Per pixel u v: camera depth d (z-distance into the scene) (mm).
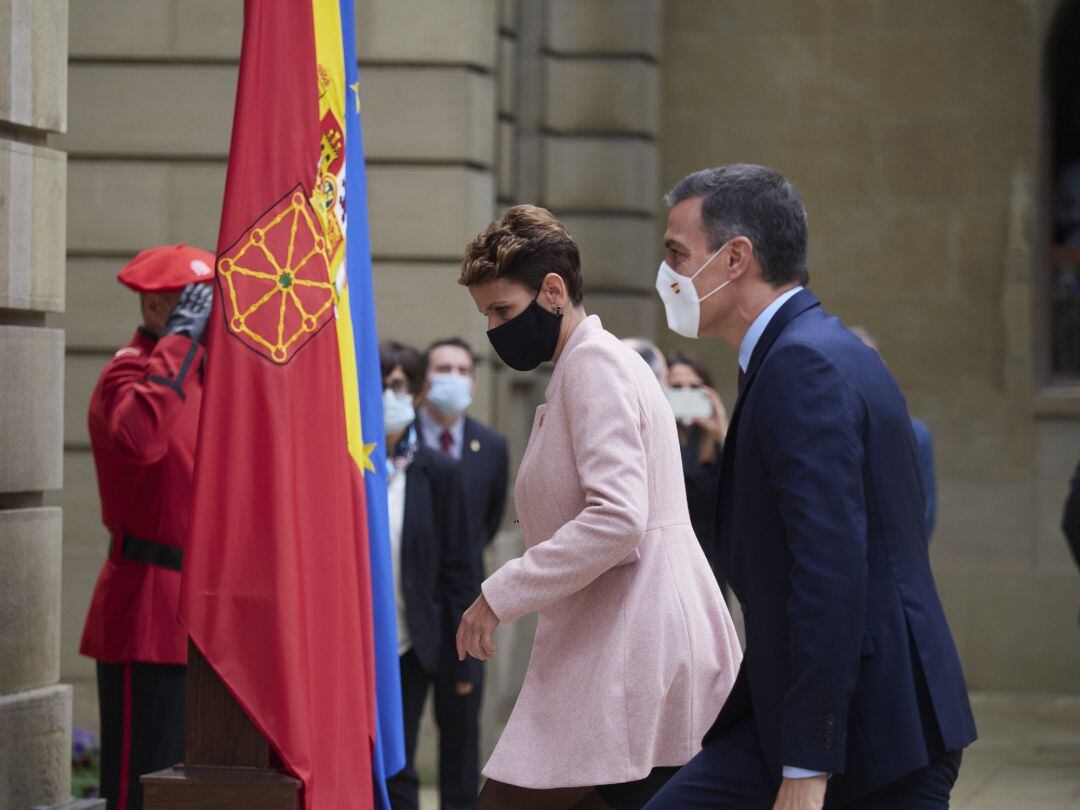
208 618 5152
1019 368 15195
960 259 15352
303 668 5215
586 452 4984
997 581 15094
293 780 5102
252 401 5266
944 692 4359
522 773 5047
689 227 4754
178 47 11766
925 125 15414
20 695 5855
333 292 5684
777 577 4402
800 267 4738
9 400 5816
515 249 5176
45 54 6066
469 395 9812
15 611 5848
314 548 5449
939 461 15320
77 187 11773
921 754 4277
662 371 10688
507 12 13961
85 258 11742
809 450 4242
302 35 5586
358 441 6016
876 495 4352
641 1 14961
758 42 15617
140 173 11781
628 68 14883
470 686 8906
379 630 6250
